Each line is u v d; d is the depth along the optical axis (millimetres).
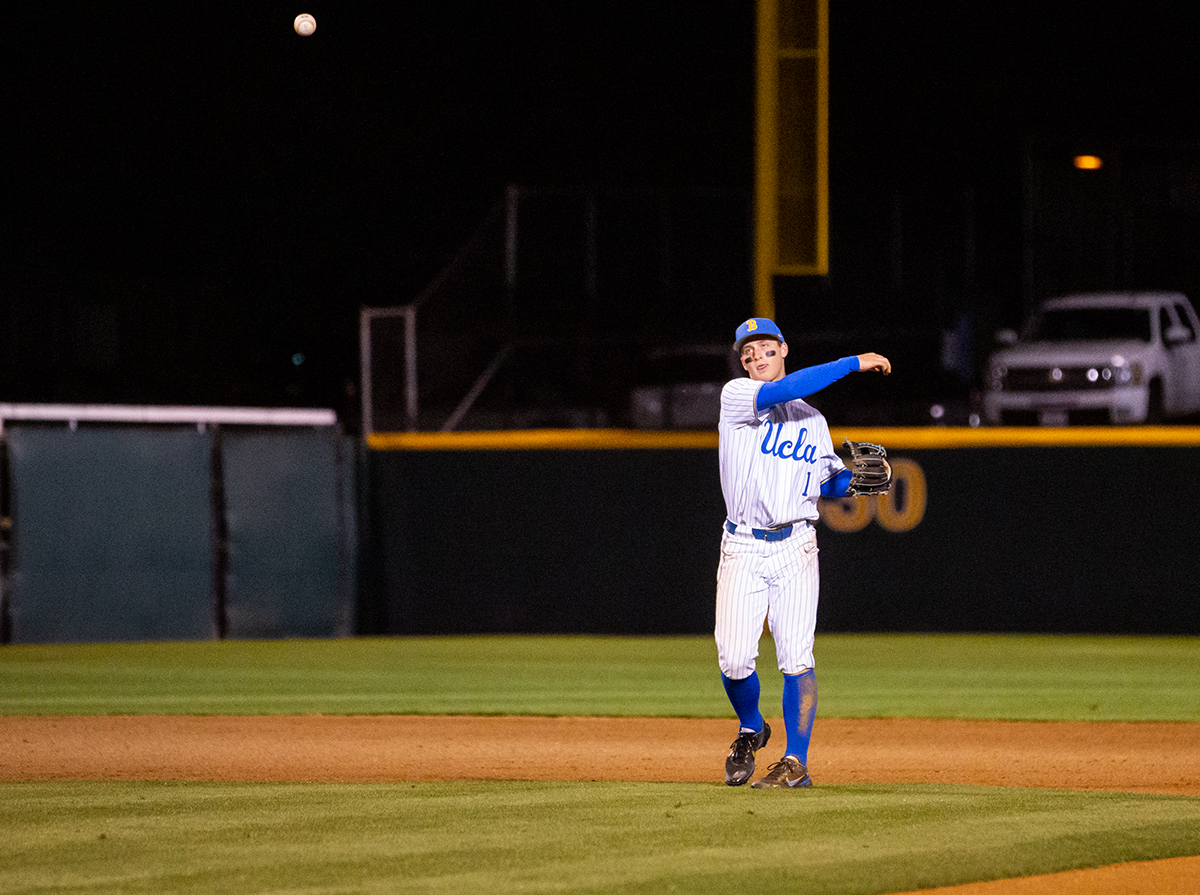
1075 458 59906
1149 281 79375
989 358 75312
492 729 34000
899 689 42469
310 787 24469
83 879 17141
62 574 57250
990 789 24203
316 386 112750
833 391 78375
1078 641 57656
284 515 60562
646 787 24344
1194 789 25594
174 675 46750
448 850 18750
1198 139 105312
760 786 23797
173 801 22844
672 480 61156
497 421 72062
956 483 60312
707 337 77250
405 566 61938
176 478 59031
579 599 61312
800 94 56938
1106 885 17438
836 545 60594
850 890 16750
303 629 60531
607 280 76625
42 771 27156
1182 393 75062
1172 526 59438
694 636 60875
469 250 72875
